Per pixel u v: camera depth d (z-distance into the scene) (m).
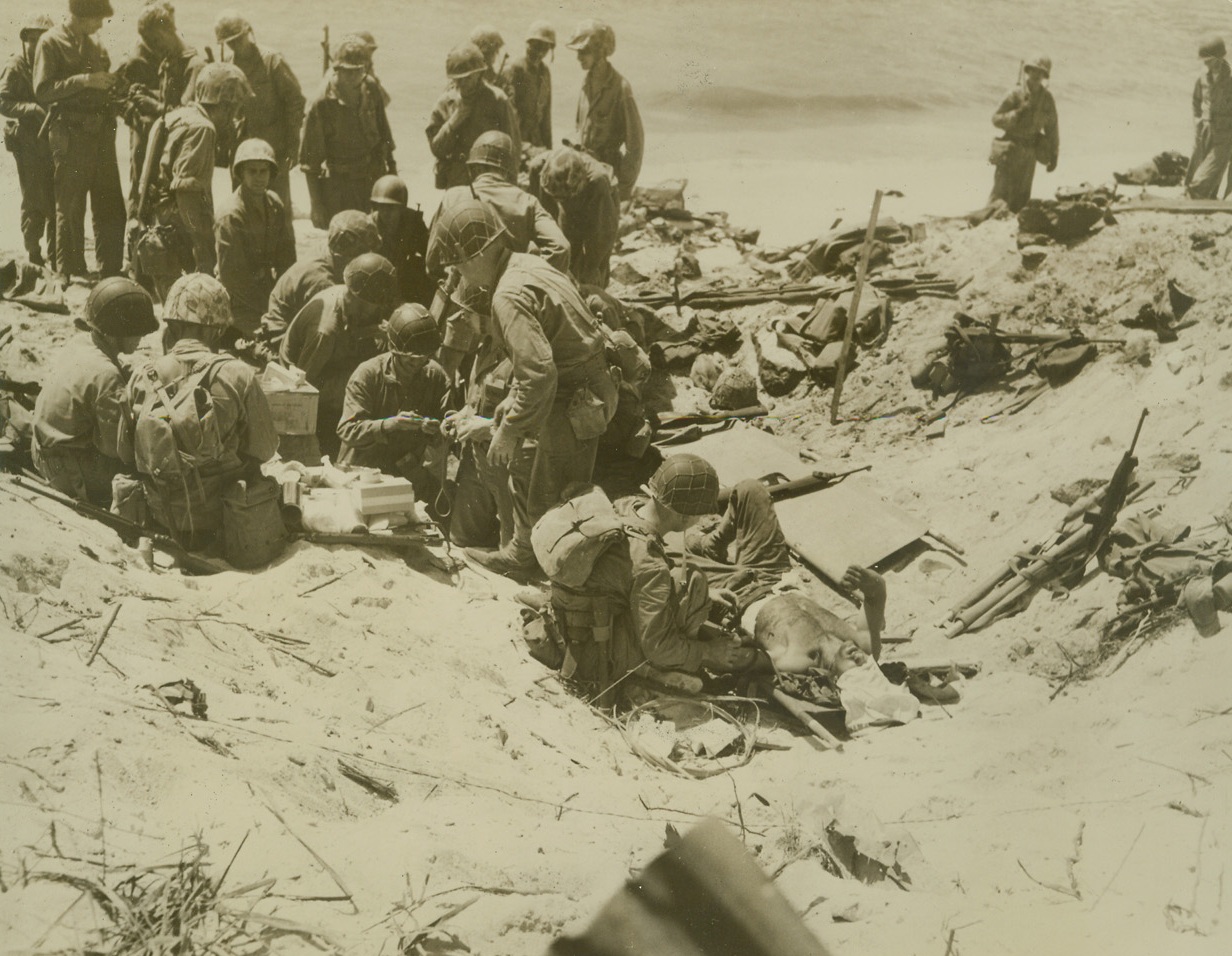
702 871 4.04
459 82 11.80
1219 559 6.70
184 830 3.94
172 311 6.71
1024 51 24.69
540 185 11.82
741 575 7.53
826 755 6.17
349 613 6.58
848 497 8.88
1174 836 4.79
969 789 5.37
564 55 22.94
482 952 3.72
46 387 6.77
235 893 3.67
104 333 6.77
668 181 15.22
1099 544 7.35
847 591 8.12
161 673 4.96
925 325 10.95
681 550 7.31
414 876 4.00
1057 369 9.66
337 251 9.41
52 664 4.70
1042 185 16.41
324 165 12.45
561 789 5.22
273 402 7.97
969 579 8.02
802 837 4.89
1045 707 6.17
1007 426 9.58
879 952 4.05
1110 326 10.06
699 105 20.17
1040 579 7.47
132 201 11.98
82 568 5.72
